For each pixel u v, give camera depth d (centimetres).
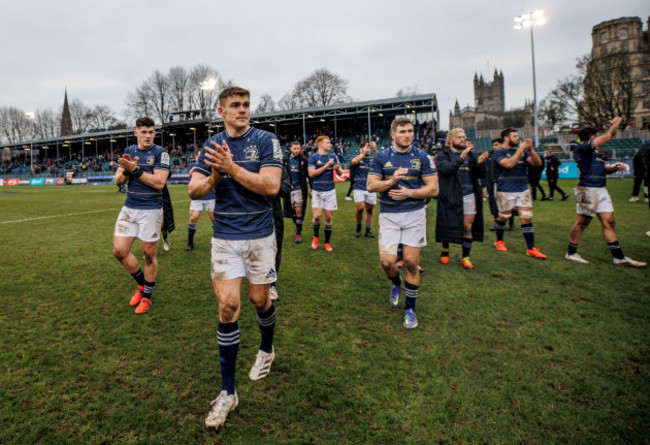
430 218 912
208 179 198
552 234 666
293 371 243
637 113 4938
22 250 604
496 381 229
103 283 433
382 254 330
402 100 3027
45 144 5103
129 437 186
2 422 196
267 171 208
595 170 463
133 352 270
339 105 3225
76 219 970
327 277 450
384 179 330
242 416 201
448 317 327
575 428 188
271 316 234
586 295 369
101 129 6544
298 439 184
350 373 240
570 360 251
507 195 544
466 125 9400
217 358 262
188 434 188
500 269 470
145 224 345
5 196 1864
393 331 301
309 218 962
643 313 321
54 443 182
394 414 200
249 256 213
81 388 227
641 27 5509
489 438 183
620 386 221
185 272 480
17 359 260
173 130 4269
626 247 546
